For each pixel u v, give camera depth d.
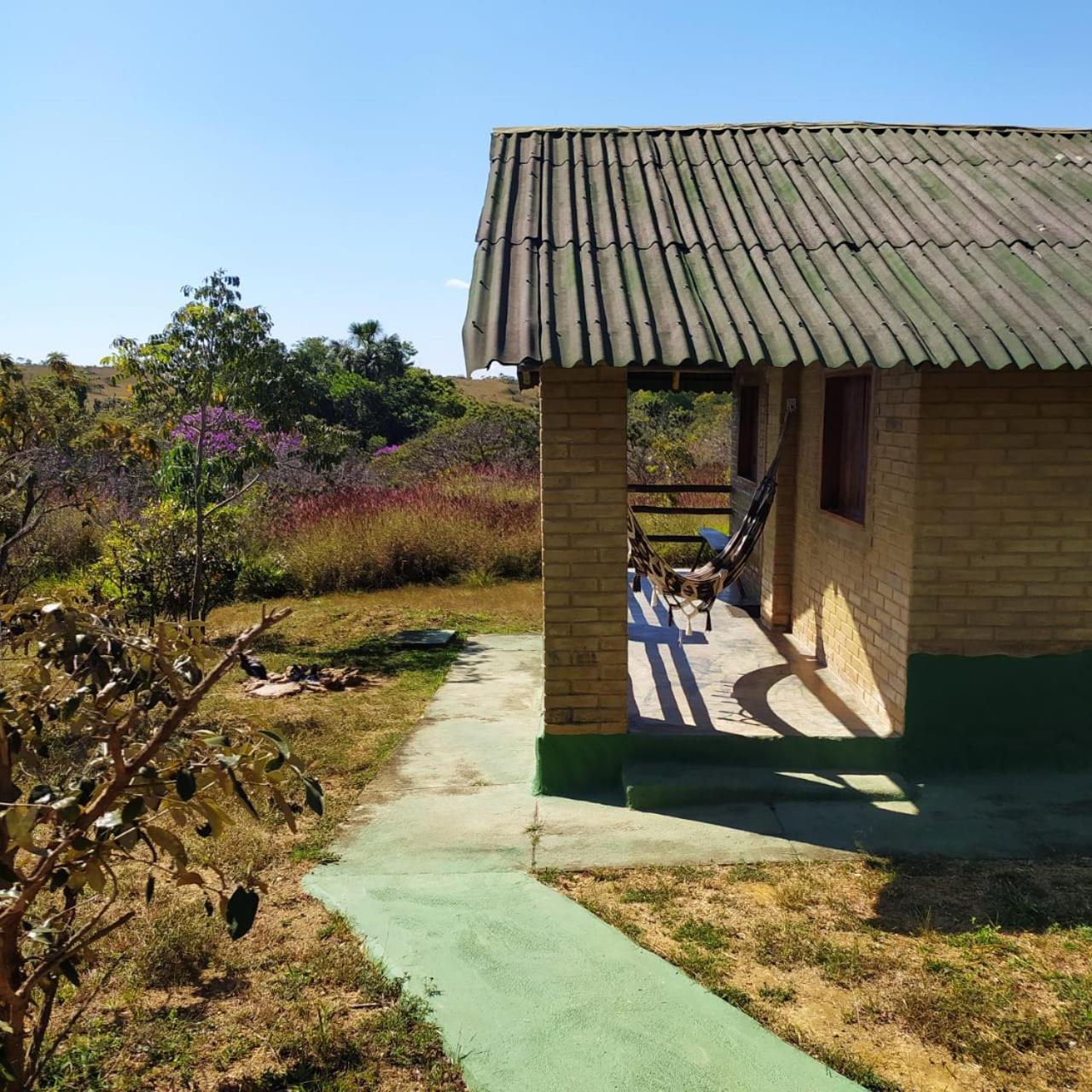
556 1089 3.29
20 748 2.71
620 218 6.61
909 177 7.14
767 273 5.95
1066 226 6.34
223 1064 3.41
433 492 16.88
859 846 5.12
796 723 6.29
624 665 5.99
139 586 10.79
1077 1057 3.41
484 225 6.47
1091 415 5.66
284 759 2.62
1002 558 5.80
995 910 4.43
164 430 10.35
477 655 10.09
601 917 4.45
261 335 10.16
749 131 8.02
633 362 5.16
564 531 5.88
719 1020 3.64
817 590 8.03
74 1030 3.56
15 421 7.71
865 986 3.86
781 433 7.93
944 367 5.02
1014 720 5.94
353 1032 3.59
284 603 13.17
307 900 4.66
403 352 46.72
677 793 5.72
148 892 2.69
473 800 5.93
